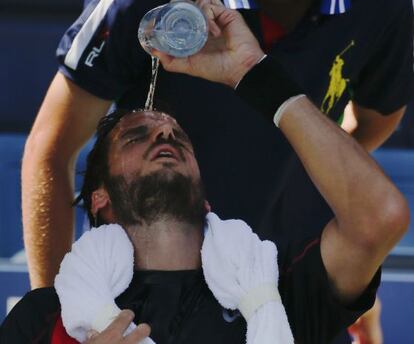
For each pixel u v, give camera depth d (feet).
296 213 42.83
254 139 41.06
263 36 40.73
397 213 33.81
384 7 42.27
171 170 35.55
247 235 35.53
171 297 34.81
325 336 35.63
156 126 36.17
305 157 34.76
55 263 42.70
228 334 34.50
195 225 35.81
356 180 34.14
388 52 44.27
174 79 40.78
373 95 46.47
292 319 35.50
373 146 49.26
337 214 34.37
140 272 35.40
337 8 40.83
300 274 35.27
